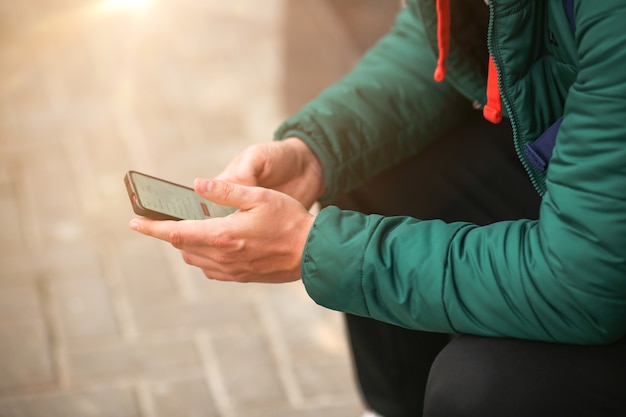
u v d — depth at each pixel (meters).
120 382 2.58
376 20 3.79
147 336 2.73
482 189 1.82
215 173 3.38
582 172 1.29
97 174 3.33
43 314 2.78
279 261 1.56
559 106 1.55
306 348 2.74
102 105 3.69
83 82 3.82
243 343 2.73
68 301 2.82
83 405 2.51
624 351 1.39
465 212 1.79
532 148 1.54
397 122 1.86
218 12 4.31
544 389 1.37
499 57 1.49
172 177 3.34
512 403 1.38
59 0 4.34
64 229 3.09
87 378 2.59
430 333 1.96
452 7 1.69
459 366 1.42
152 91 3.78
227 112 3.69
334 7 3.93
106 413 2.49
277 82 3.84
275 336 2.77
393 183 1.88
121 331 2.74
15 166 3.35
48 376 2.58
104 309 2.81
